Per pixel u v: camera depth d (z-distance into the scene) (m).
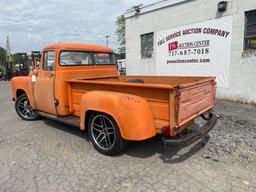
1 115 7.08
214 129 5.26
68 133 5.20
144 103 3.42
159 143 4.48
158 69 10.91
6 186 3.12
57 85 4.82
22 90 6.20
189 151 4.13
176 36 9.83
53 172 3.47
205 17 8.70
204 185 3.08
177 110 3.17
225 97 8.51
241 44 7.84
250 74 7.74
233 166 3.57
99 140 4.15
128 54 12.49
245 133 4.98
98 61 5.73
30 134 5.16
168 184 3.12
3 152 4.20
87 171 3.48
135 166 3.63
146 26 11.16
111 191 2.98
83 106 4.12
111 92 3.83
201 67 9.11
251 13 7.55
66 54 4.97
